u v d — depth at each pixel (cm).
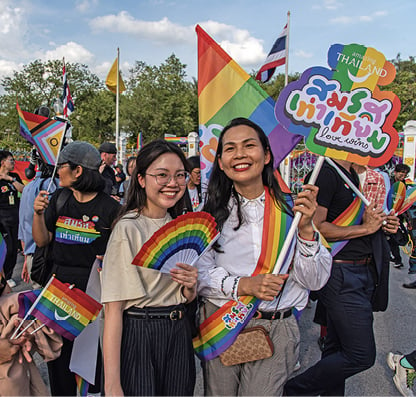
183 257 174
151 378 172
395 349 378
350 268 255
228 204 208
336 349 266
